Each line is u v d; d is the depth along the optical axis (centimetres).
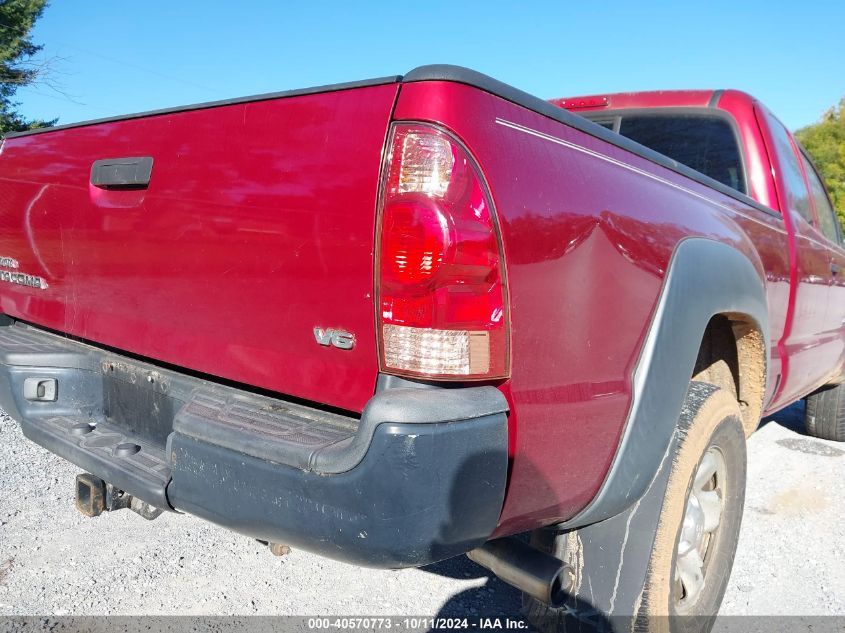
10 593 279
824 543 356
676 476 226
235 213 197
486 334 165
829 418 503
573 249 186
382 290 166
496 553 214
